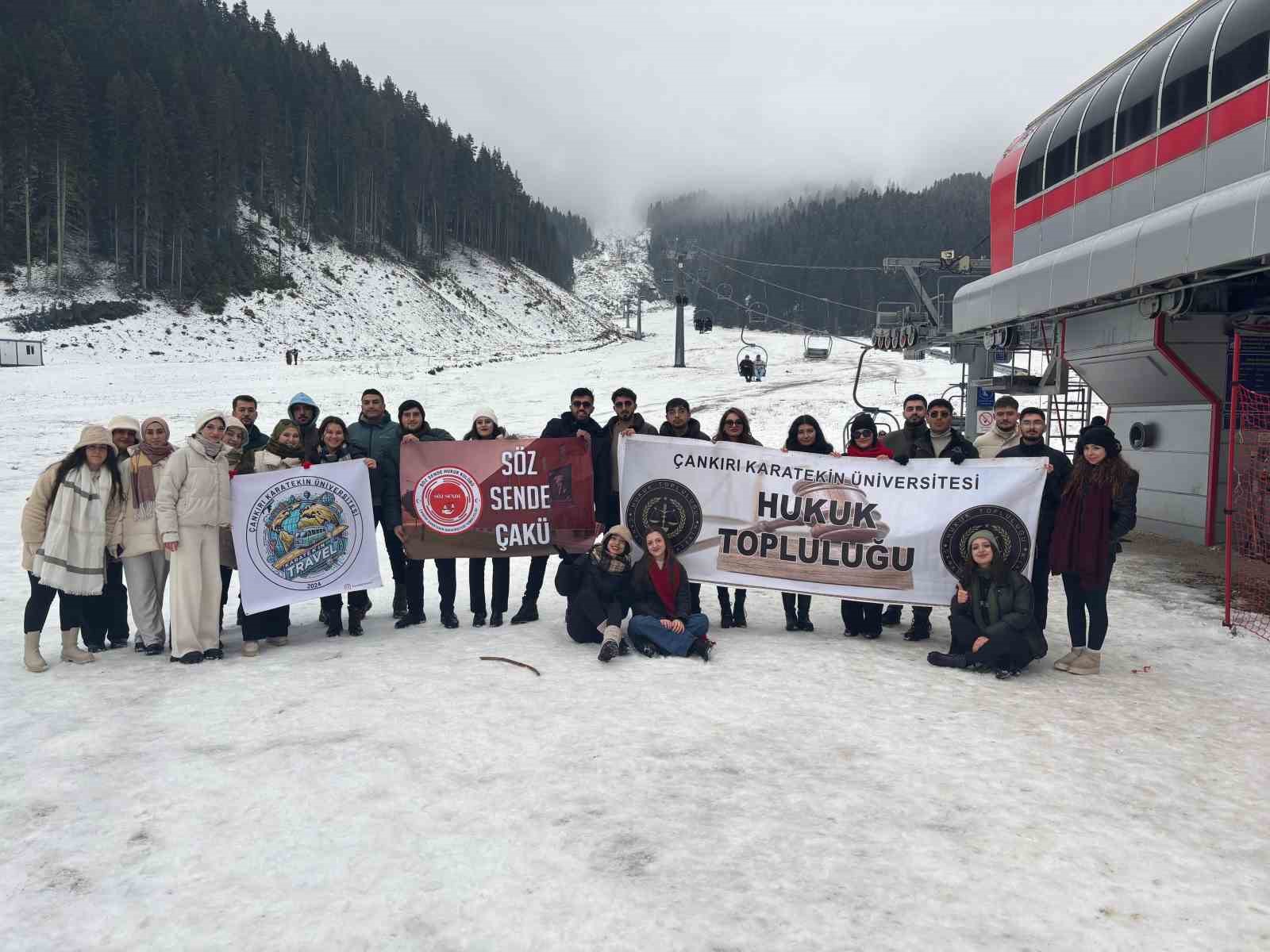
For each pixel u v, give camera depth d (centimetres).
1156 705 562
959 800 401
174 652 635
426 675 595
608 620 657
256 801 390
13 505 1636
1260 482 1032
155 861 337
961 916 303
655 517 751
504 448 764
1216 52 1000
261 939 285
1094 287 1147
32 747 457
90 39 11169
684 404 788
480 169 16388
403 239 12812
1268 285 1063
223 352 7594
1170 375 1216
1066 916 304
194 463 640
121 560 667
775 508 746
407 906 305
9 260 8094
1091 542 625
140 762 436
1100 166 1241
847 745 470
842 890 319
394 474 762
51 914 300
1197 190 1035
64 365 5606
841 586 736
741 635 743
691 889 317
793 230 19838
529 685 573
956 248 18000
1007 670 616
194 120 9562
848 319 15988
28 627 613
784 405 3438
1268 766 456
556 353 7744
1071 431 2312
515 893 314
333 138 12744
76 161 8431
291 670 613
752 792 405
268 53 13800
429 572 1124
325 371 5009
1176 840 366
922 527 725
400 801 390
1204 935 295
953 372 4688
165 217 8706
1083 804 399
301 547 694
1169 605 881
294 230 10931
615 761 439
